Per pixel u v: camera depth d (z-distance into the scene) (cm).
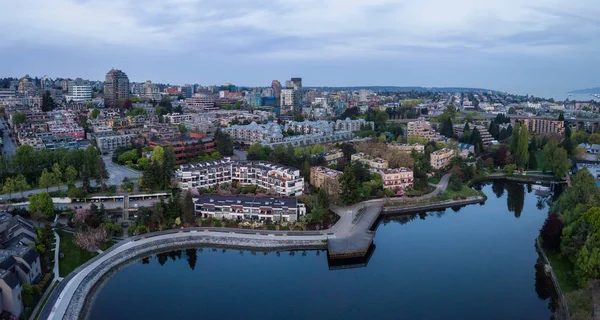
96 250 18225
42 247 16825
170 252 19162
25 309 13538
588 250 15150
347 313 14512
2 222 18075
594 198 19400
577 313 13850
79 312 14288
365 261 18588
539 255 18975
